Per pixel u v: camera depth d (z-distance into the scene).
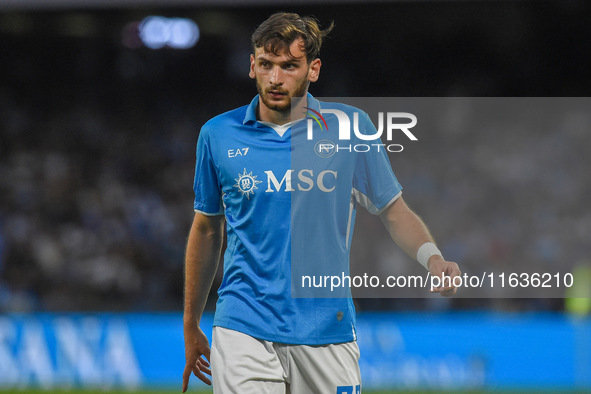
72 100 68.00
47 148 64.38
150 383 37.59
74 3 49.66
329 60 65.19
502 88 65.12
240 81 68.50
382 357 36.25
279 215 12.03
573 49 63.75
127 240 56.19
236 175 12.12
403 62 65.44
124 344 38.12
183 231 58.19
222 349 11.95
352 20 62.25
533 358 36.16
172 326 38.25
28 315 38.53
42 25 65.06
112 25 65.00
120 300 51.62
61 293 51.47
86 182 61.41
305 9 61.19
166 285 53.62
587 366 35.97
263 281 12.03
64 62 68.12
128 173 63.09
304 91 12.28
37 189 59.47
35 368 37.94
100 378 37.81
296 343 11.85
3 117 66.06
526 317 36.31
